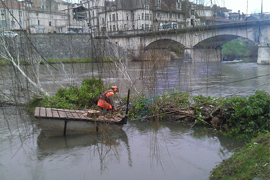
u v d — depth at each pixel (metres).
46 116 6.65
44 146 6.45
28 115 9.40
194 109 8.39
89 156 5.85
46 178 4.86
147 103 9.13
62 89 10.33
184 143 6.52
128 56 27.02
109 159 5.67
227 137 6.82
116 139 6.95
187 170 5.06
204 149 6.10
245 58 56.59
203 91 13.57
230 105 7.32
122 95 11.69
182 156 5.73
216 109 7.62
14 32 11.22
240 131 6.98
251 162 4.42
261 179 3.78
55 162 5.56
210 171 4.95
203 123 7.96
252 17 35.84
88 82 10.16
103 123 7.18
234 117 7.06
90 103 9.73
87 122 7.09
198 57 30.88
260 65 33.78
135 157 5.75
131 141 6.77
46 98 9.69
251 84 16.30
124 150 6.16
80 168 5.26
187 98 9.21
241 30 31.45
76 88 10.14
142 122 8.58
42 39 30.83
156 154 5.88
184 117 8.43
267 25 30.73
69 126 6.98
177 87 14.16
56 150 6.20
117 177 4.86
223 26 30.34
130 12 29.95
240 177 4.09
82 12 36.16
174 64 30.53
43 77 19.77
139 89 12.75
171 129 7.72
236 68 29.64
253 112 6.48
